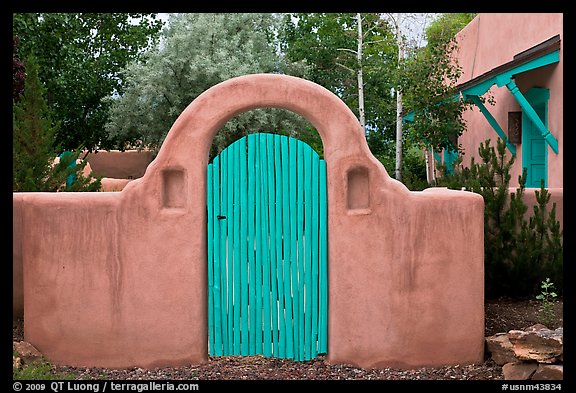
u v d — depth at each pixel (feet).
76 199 23.57
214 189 23.71
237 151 23.72
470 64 58.23
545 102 39.83
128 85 67.97
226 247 23.76
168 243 23.53
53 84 58.65
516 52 46.19
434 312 23.76
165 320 23.61
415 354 23.70
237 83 23.21
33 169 32.96
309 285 23.80
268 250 23.76
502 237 30.63
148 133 66.59
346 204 23.54
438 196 23.82
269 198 23.71
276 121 65.26
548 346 22.03
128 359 23.65
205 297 23.99
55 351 23.73
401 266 23.62
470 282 24.02
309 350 23.91
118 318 23.59
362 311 23.67
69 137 65.16
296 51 65.26
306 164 23.72
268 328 23.81
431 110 51.11
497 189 31.55
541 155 44.62
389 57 65.41
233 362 24.41
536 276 30.09
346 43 64.54
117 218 23.53
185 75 63.46
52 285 23.65
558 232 30.25
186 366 23.66
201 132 23.41
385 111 63.72
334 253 23.59
